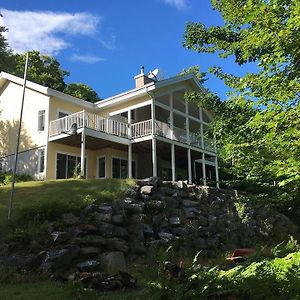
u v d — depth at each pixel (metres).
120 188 14.73
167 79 25.28
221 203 18.67
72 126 21.25
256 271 4.50
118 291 7.23
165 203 15.10
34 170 23.50
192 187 17.88
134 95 24.83
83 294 6.49
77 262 9.47
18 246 9.51
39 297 6.61
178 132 26.36
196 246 14.53
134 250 11.45
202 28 13.54
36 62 44.31
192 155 28.42
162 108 26.19
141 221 12.94
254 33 5.48
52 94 23.97
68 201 12.16
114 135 23.31
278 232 20.72
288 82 5.35
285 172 5.62
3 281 8.00
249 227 18.98
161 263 5.02
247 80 5.77
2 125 27.02
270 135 5.44
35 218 10.84
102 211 12.17
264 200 14.37
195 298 4.22
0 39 33.22
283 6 5.33
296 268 4.39
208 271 4.79
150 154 27.56
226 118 10.12
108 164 24.84
